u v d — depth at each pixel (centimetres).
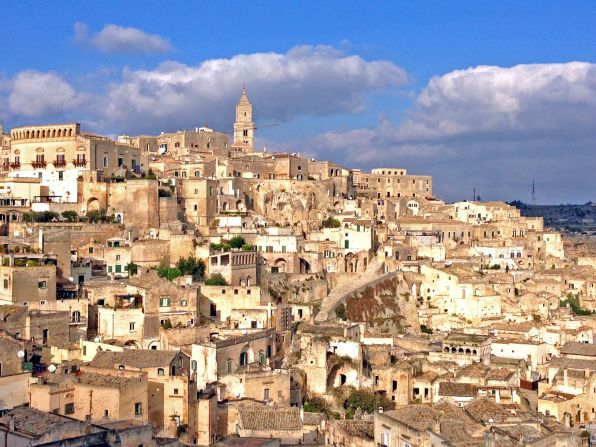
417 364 19025
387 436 12775
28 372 13362
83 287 19100
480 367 18375
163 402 13675
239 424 13475
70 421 10744
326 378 18088
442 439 11456
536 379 18850
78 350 16162
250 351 17612
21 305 17112
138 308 18475
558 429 12862
